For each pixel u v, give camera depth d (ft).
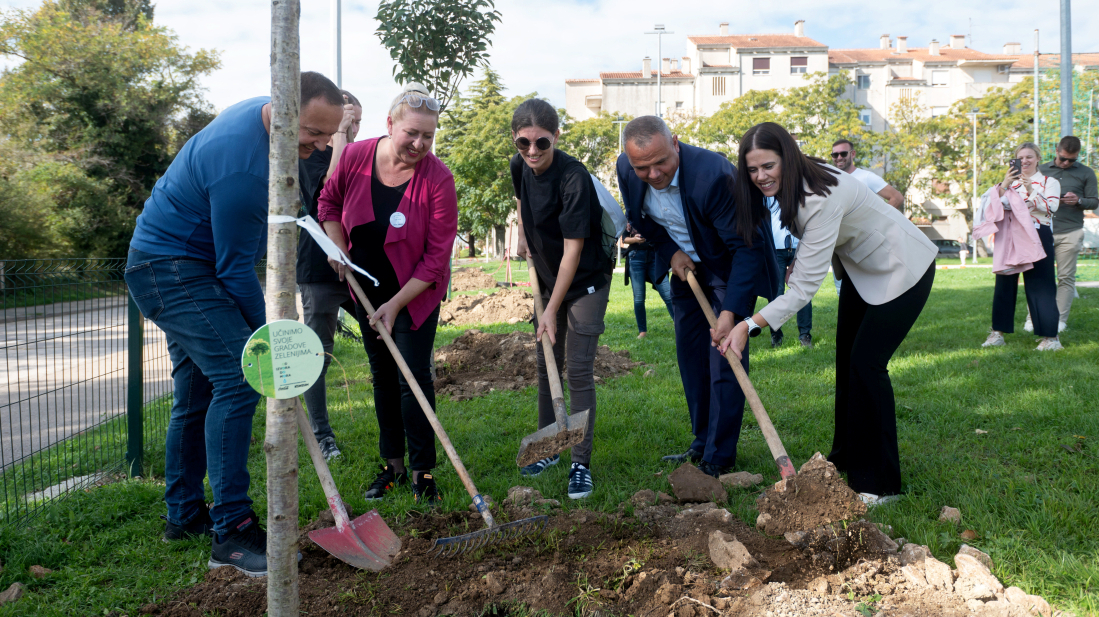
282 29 6.17
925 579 7.97
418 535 9.96
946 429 14.26
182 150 9.50
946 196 141.38
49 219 75.15
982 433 13.89
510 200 78.79
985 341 23.45
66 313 13.14
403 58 19.99
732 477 11.85
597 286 12.41
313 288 14.15
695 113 156.87
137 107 90.58
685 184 11.85
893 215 10.93
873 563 8.28
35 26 88.84
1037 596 7.65
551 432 10.55
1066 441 12.94
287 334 6.37
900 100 143.95
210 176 9.01
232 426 9.35
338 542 9.12
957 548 9.15
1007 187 21.90
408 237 11.08
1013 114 132.77
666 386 19.27
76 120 89.56
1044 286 21.56
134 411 13.35
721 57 172.65
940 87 174.19
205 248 9.55
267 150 9.18
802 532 8.80
